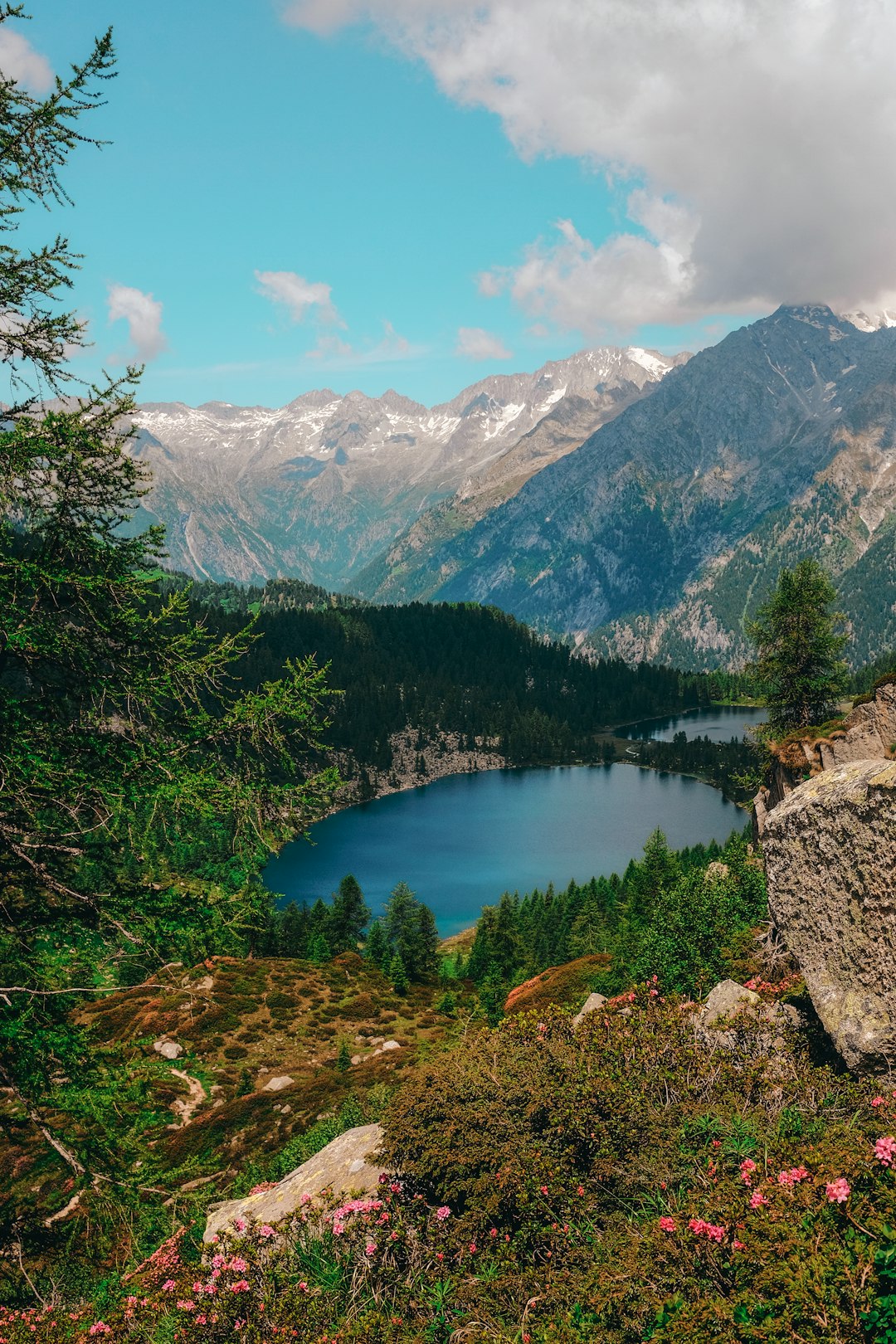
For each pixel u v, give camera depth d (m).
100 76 9.89
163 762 10.63
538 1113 7.16
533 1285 5.52
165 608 11.11
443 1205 6.65
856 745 30.66
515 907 108.12
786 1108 6.73
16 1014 9.68
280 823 10.96
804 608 40.94
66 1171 9.71
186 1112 42.59
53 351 10.62
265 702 10.93
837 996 8.12
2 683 10.72
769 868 10.04
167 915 10.29
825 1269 4.09
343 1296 6.12
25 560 9.90
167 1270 8.00
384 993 69.69
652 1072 7.63
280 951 80.38
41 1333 7.67
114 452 10.35
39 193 10.25
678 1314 4.39
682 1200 5.67
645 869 68.12
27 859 10.46
